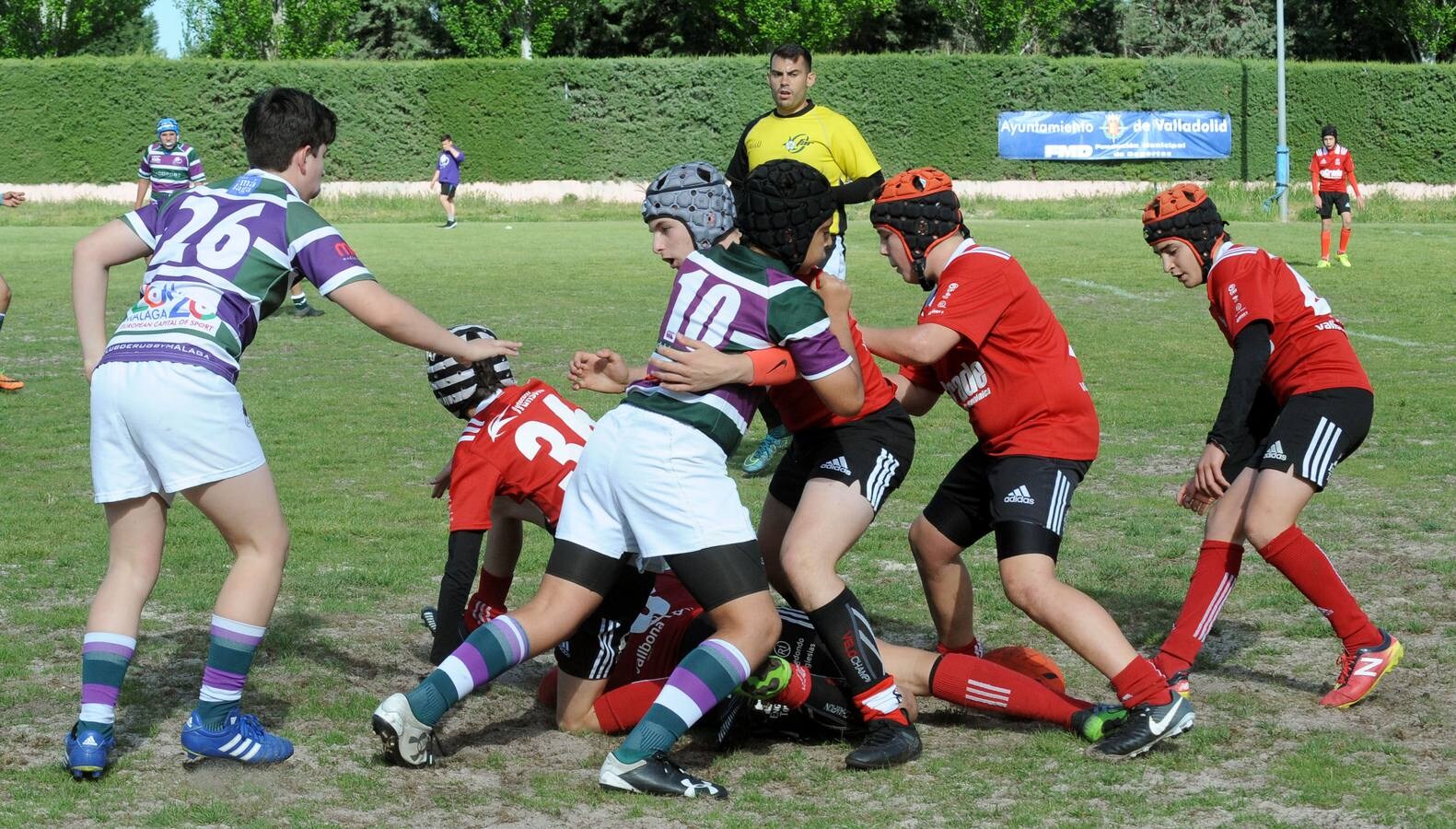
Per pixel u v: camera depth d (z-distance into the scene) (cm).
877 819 516
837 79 5131
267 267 555
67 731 601
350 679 680
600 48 6788
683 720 539
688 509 536
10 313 2144
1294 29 7012
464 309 2216
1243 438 701
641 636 619
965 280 610
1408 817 511
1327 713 639
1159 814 518
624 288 2511
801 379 570
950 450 1266
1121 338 1966
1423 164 5159
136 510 560
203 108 4938
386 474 1162
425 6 6988
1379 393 1523
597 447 555
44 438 1283
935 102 5138
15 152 4859
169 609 783
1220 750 590
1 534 942
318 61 5062
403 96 5094
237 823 508
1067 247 3341
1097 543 955
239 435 548
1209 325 2098
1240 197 4944
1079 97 5169
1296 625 777
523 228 4128
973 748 600
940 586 670
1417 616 784
